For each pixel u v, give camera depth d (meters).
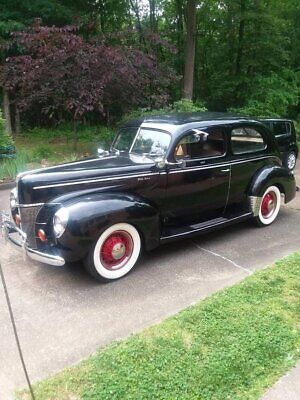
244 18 15.54
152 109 10.72
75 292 3.84
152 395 2.44
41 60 9.09
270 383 2.56
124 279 4.09
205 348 2.87
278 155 5.79
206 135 4.56
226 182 5.02
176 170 4.50
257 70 16.81
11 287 3.93
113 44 10.62
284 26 16.61
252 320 3.19
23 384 2.64
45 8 12.89
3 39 12.09
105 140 10.98
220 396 2.45
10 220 4.25
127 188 4.22
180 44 18.06
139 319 3.37
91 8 15.36
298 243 5.04
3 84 10.14
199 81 18.17
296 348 2.87
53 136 13.31
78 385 2.56
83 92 9.06
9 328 3.26
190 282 4.00
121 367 2.69
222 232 5.43
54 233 3.73
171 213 4.62
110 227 3.90
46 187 3.90
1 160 8.71
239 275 4.15
